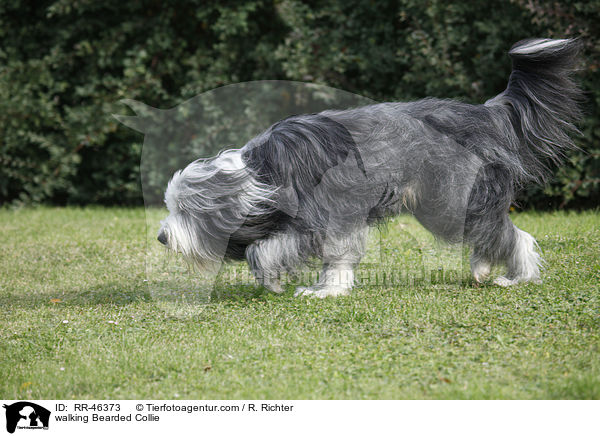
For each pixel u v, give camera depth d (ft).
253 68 35.47
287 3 32.30
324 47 32.58
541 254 20.07
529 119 18.15
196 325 15.92
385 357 13.37
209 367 13.37
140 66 34.88
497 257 18.19
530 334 14.23
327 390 12.15
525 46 17.98
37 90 36.45
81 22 35.78
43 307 18.07
